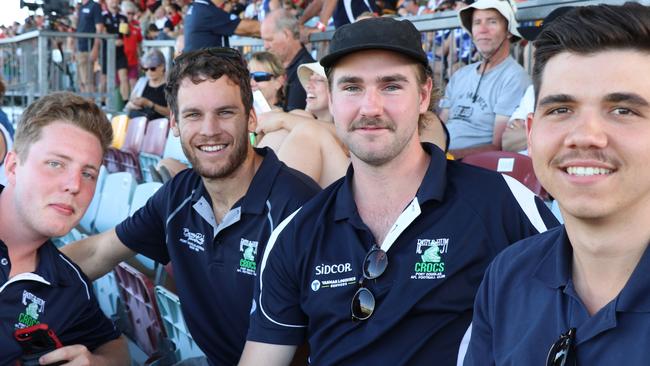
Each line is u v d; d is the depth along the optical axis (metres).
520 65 4.69
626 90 1.09
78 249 2.74
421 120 2.19
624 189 1.11
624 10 1.11
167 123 6.34
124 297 3.13
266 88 4.69
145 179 6.13
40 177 2.06
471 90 4.54
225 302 2.41
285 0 8.30
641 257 1.14
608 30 1.10
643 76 1.09
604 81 1.10
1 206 2.12
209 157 2.34
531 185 3.09
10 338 2.07
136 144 6.81
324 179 3.13
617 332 1.14
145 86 7.98
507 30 4.34
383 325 1.83
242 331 2.41
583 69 1.12
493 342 1.31
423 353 1.82
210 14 6.55
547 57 1.17
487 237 1.85
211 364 2.49
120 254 2.69
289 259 1.98
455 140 4.55
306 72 4.22
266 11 8.38
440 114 4.77
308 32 6.28
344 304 1.88
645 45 1.09
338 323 1.89
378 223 1.95
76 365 2.08
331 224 1.96
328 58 1.93
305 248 1.95
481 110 4.46
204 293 2.46
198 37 6.64
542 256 1.30
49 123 2.08
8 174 2.12
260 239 2.32
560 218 2.64
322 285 1.92
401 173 1.93
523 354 1.23
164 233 2.66
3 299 2.08
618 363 1.12
